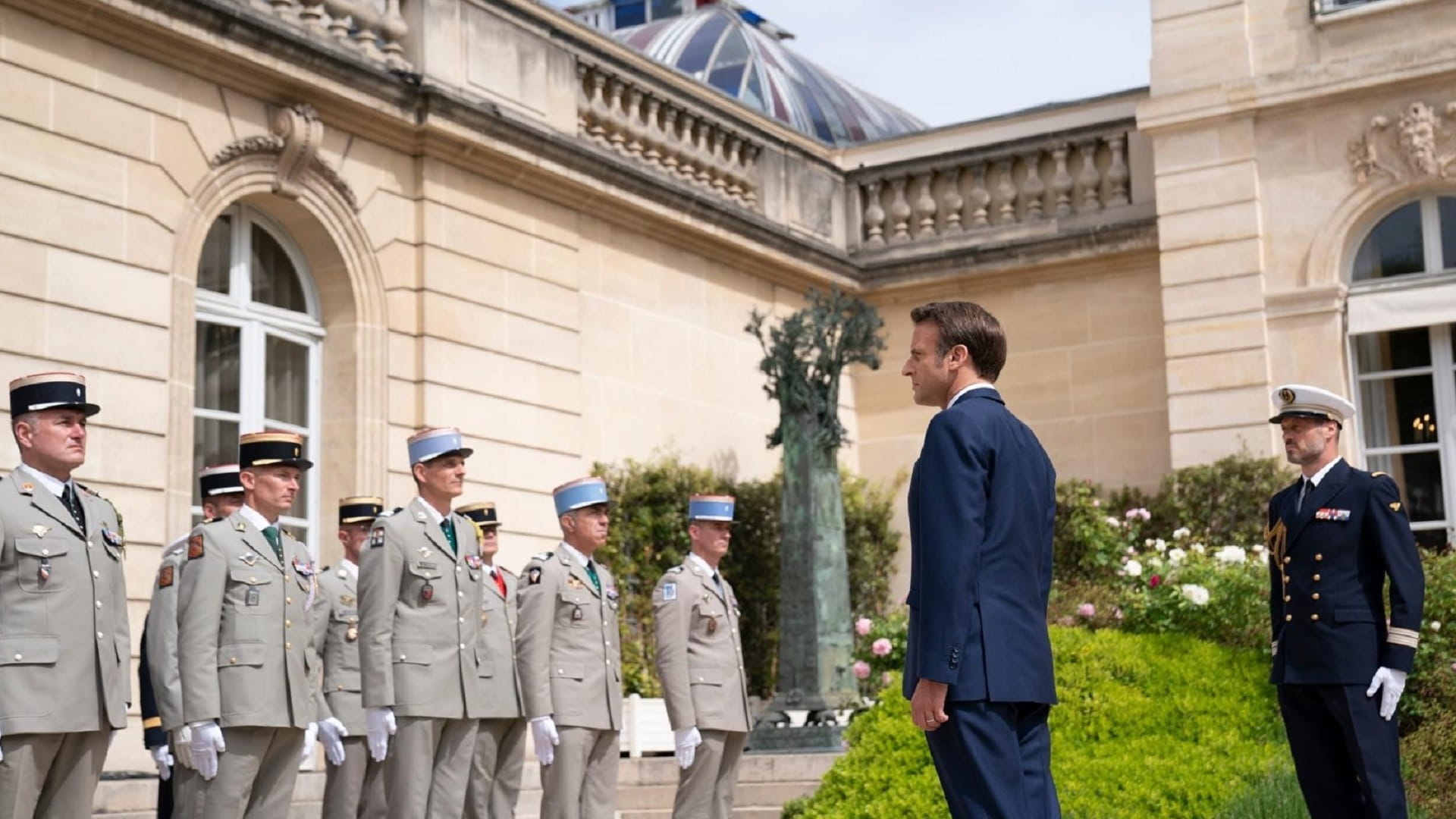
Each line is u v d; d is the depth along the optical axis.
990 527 5.32
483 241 14.53
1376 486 7.89
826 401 13.75
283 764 8.45
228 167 12.56
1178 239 17.08
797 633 13.34
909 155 19.61
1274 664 8.14
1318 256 16.48
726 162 17.70
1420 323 16.11
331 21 13.49
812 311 14.11
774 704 13.25
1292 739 8.06
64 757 7.39
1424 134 16.02
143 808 10.87
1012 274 18.52
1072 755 9.69
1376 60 16.19
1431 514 16.36
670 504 15.67
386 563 9.18
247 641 8.23
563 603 10.34
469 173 14.46
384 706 9.04
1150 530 16.64
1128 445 17.75
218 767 8.14
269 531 8.56
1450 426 16.33
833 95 25.36
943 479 5.27
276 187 12.96
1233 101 16.83
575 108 15.65
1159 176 17.25
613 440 15.78
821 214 18.98
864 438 19.19
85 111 11.53
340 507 11.05
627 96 16.50
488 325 14.48
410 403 13.84
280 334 13.34
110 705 7.43
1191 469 16.48
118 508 11.39
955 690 5.18
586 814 10.48
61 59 11.42
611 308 15.92
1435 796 10.03
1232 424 16.61
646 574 15.41
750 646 16.45
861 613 17.58
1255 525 15.98
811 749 12.77
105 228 11.57
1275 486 16.00
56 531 7.36
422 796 9.20
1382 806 7.62
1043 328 18.38
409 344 13.89
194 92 12.34
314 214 13.27
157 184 11.98
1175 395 16.92
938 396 5.71
